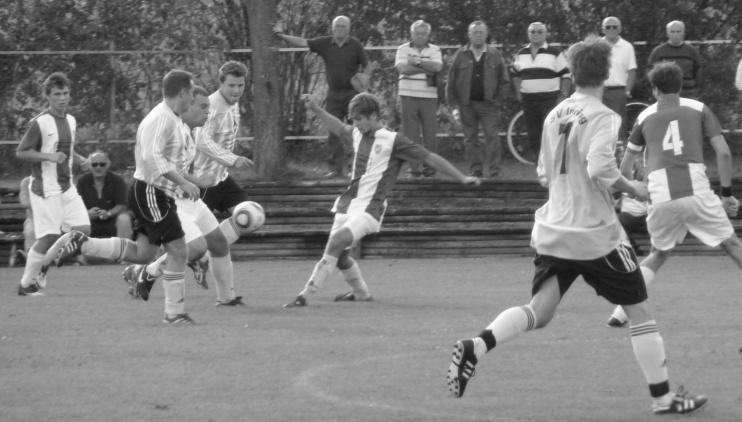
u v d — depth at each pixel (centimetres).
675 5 5116
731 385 1959
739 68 4578
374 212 2973
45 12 5078
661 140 2672
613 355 2252
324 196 4662
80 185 4247
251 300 3175
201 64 5109
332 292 3366
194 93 2797
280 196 4675
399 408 1784
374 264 4231
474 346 1719
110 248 3111
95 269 4125
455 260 4372
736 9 5156
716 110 5097
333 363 2170
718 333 2534
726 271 3878
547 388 1941
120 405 1808
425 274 3862
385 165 2934
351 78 4694
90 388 1938
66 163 3394
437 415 1734
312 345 2369
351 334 2516
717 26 5194
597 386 1958
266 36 4862
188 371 2088
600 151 1712
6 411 1766
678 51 4694
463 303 3070
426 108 4697
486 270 3981
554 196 1788
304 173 4931
